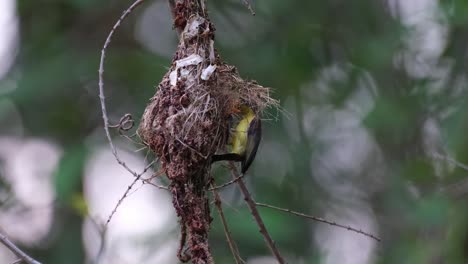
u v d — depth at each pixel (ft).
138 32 48.70
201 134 25.22
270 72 47.06
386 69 49.78
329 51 49.93
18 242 44.96
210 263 24.29
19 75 45.65
